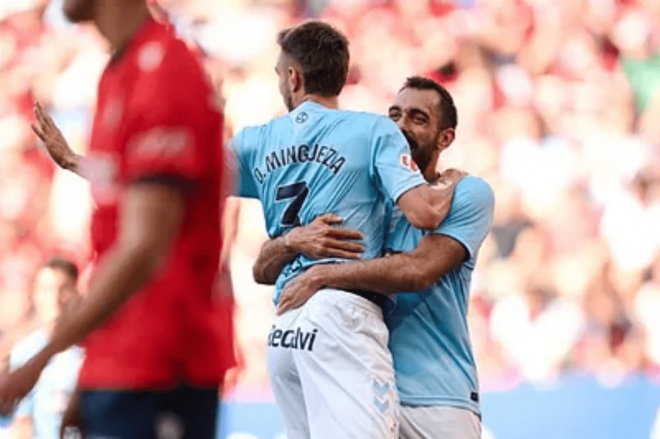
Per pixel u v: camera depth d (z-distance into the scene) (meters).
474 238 16.48
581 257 36.72
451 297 16.81
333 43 16.47
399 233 16.58
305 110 16.17
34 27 42.22
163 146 9.29
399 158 15.65
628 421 29.42
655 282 36.59
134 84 9.64
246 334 34.75
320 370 15.50
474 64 41.28
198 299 9.84
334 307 15.55
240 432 27.92
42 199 38.81
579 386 29.48
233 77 41.06
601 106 40.19
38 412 19.14
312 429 15.55
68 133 40.22
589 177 38.56
